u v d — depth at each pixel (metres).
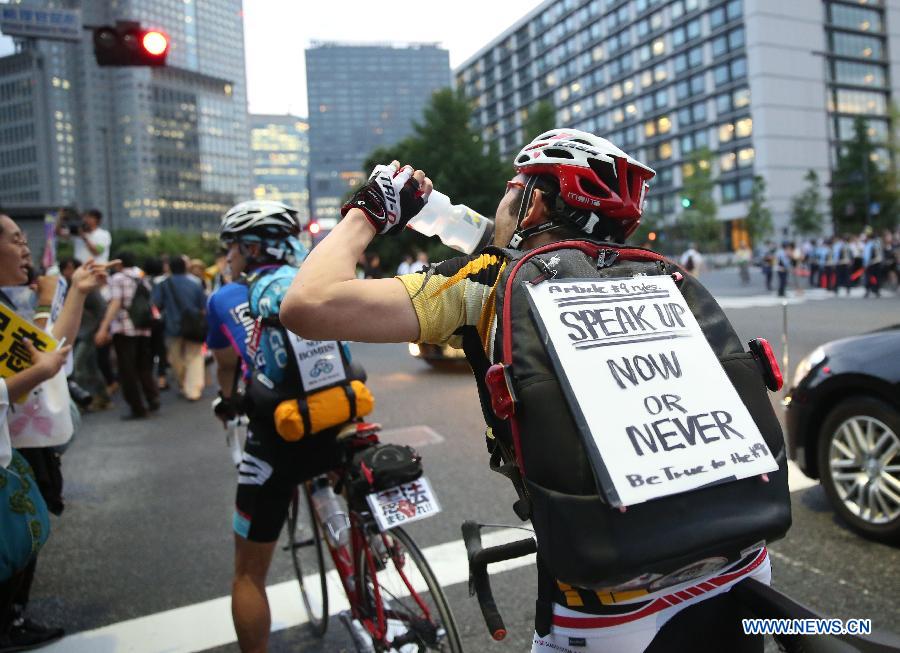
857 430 3.50
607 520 1.05
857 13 71.75
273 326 2.32
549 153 1.37
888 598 2.83
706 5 70.50
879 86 73.44
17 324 2.44
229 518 4.41
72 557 3.87
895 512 3.30
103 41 9.05
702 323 1.34
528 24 99.75
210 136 177.62
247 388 2.40
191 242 98.38
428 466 5.07
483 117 113.81
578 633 1.22
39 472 2.87
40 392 2.69
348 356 2.45
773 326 12.22
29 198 163.00
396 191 1.33
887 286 21.16
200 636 2.93
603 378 1.14
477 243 1.58
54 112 161.62
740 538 1.11
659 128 77.50
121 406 8.83
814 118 68.62
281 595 3.26
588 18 87.06
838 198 55.06
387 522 2.13
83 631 3.01
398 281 1.25
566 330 1.17
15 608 2.90
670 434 1.14
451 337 1.29
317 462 2.43
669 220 76.06
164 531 4.23
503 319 1.19
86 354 8.41
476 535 1.57
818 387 3.68
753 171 67.50
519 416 1.14
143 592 3.38
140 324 7.84
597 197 1.35
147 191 163.88
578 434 1.09
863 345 3.59
